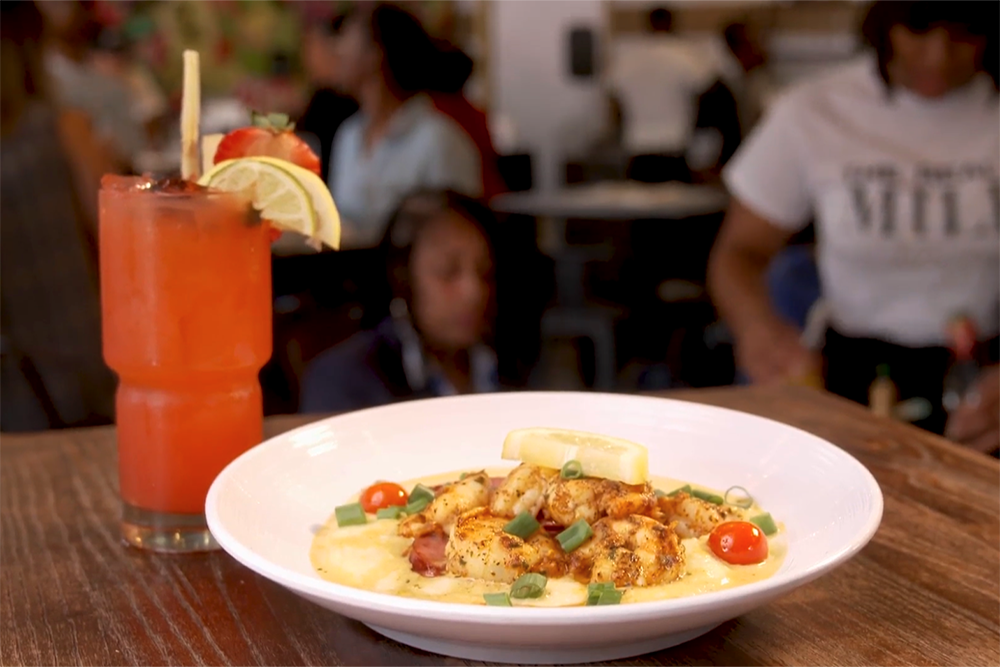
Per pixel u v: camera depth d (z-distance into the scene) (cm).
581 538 93
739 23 710
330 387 258
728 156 673
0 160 248
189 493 110
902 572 104
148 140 546
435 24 775
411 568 95
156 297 106
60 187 254
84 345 257
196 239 107
